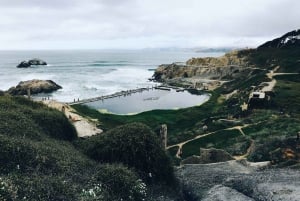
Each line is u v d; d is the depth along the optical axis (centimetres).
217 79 18775
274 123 7088
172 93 15388
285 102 9669
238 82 15662
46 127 4009
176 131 8288
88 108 10812
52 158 3000
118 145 3544
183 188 3612
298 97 10150
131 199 2792
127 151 3462
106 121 9188
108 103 12469
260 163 4622
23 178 2542
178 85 17412
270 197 3175
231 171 4316
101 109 11269
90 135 4675
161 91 16000
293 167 4334
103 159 3503
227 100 12300
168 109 11119
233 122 7981
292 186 3419
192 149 6431
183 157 6031
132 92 15188
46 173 2761
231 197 3181
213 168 4466
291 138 5425
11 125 3472
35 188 2436
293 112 8544
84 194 2561
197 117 9788
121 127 3866
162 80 19662
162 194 3228
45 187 2484
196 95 14788
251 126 7275
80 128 5056
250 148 5572
